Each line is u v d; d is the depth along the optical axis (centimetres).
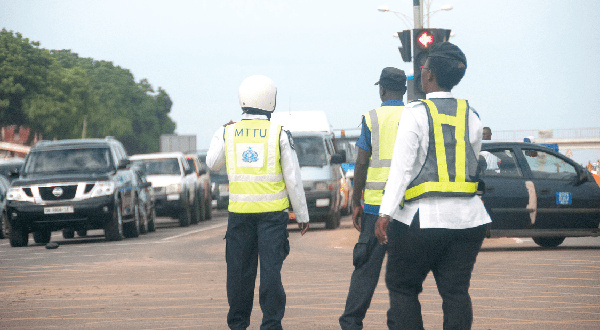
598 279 1759
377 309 1438
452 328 880
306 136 3847
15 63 13938
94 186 3344
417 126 859
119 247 3075
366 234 1123
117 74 19300
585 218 2441
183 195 4516
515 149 2466
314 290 1703
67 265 2438
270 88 1152
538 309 1394
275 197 1120
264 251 1116
